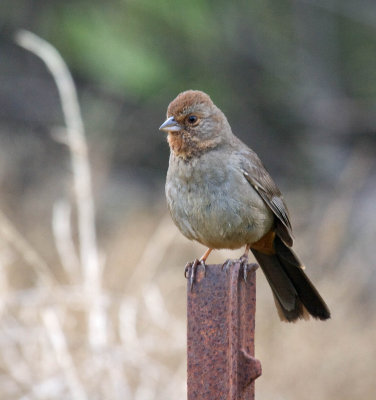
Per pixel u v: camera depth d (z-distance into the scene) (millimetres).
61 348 9523
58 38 19312
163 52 19328
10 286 11477
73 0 19609
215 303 5465
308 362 12016
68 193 15125
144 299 11359
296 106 21062
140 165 20203
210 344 5445
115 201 18125
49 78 21781
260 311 13062
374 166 20516
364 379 12031
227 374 5375
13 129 20797
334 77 21250
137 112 20281
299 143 21031
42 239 15500
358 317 13539
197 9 19391
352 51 21188
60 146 19484
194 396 5430
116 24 19047
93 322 10055
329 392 11844
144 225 15672
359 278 14250
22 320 10375
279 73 20953
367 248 15461
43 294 10367
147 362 10109
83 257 10461
